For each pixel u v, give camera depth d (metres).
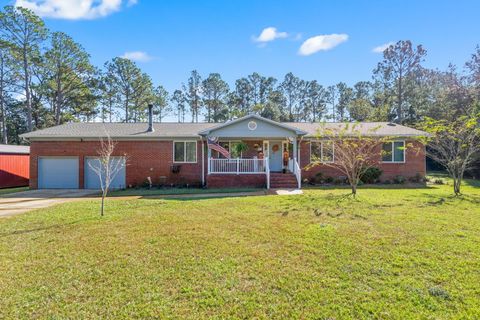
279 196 12.10
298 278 4.25
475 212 8.41
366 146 16.19
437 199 10.84
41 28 30.92
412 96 38.66
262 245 5.67
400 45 38.19
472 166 20.36
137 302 3.66
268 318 3.30
